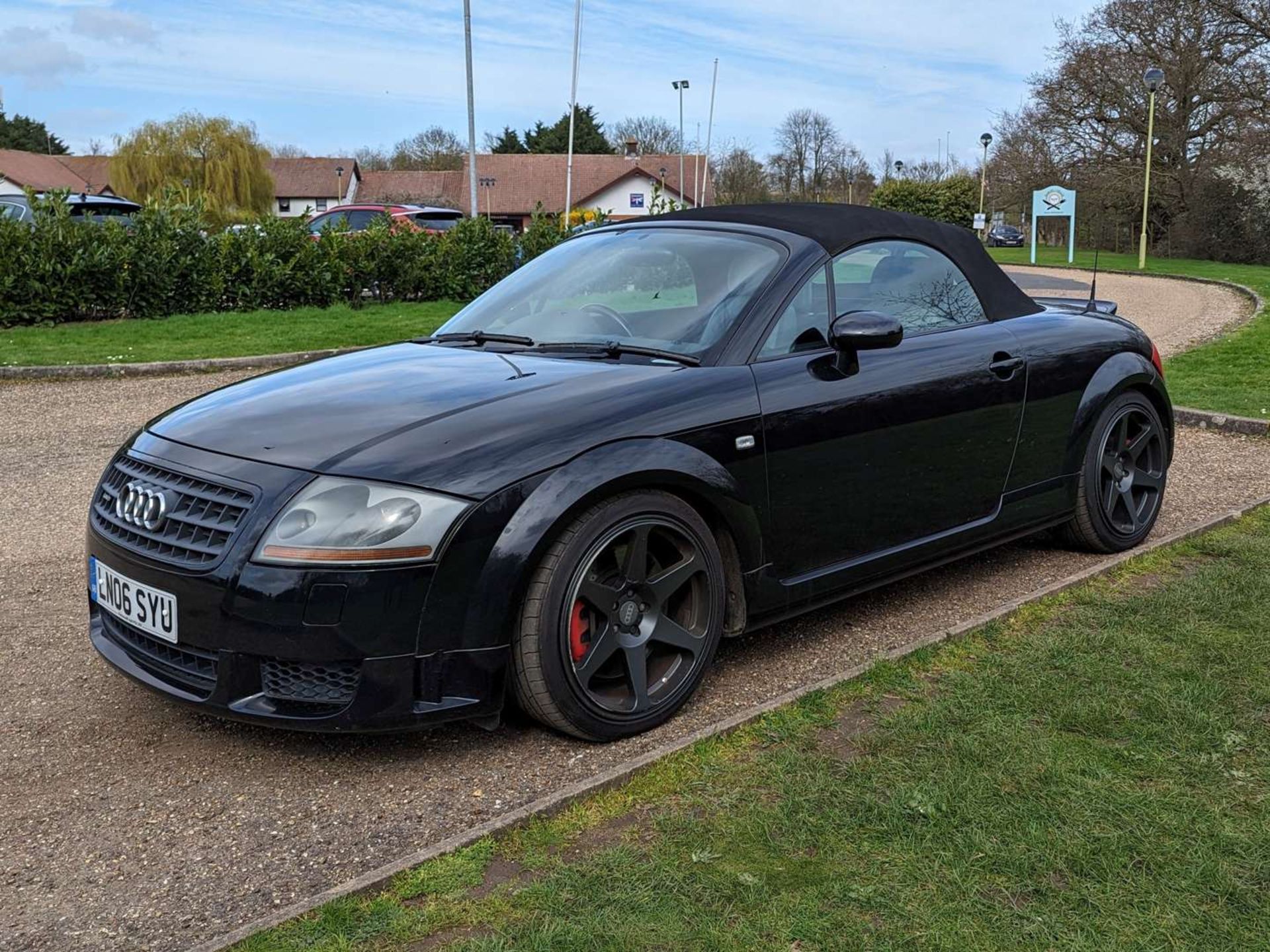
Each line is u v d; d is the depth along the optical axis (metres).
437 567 2.69
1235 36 38.19
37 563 4.71
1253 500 5.44
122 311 13.59
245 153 58.50
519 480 2.79
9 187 68.62
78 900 2.34
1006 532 4.24
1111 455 4.65
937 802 2.59
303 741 3.07
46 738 3.09
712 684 3.43
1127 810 2.56
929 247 4.15
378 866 2.45
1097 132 41.03
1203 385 8.99
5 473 6.38
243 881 2.40
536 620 2.83
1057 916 2.19
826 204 4.18
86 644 3.81
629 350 3.45
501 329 3.81
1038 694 3.21
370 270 15.13
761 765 2.81
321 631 2.64
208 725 3.17
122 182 58.34
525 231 17.17
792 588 3.44
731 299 3.52
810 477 3.41
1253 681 3.28
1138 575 4.36
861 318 3.40
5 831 2.61
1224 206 36.50
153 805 2.73
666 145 92.25
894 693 3.24
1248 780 2.71
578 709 2.92
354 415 3.00
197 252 14.00
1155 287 23.34
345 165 84.56
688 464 3.05
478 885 2.32
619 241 4.11
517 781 2.82
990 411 4.00
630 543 3.00
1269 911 2.20
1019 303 4.46
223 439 2.98
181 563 2.76
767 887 2.29
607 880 2.32
